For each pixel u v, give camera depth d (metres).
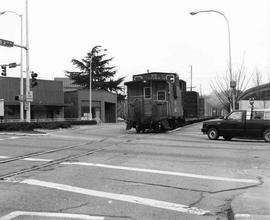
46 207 8.55
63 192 9.97
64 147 20.22
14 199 9.27
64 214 8.00
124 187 10.54
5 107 61.62
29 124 35.47
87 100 78.69
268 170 13.12
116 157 16.27
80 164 14.41
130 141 23.59
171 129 34.03
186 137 27.14
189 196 9.56
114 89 101.69
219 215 8.02
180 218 7.80
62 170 13.17
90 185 10.78
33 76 37.31
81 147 20.17
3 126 34.38
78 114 76.81
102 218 7.74
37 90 68.00
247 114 24.72
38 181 11.35
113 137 27.12
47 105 68.69
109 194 9.74
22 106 46.53
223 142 23.45
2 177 11.98
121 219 7.68
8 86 62.78
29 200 9.17
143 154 17.20
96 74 100.56
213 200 9.17
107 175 12.22
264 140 24.77
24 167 13.86
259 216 7.48
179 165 14.15
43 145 21.27
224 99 70.81
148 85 31.86
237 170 13.12
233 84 37.81
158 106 31.67
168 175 12.20
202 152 17.95
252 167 13.74
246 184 10.84
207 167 13.72
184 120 39.97
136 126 32.03
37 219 7.66
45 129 38.34
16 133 31.83
